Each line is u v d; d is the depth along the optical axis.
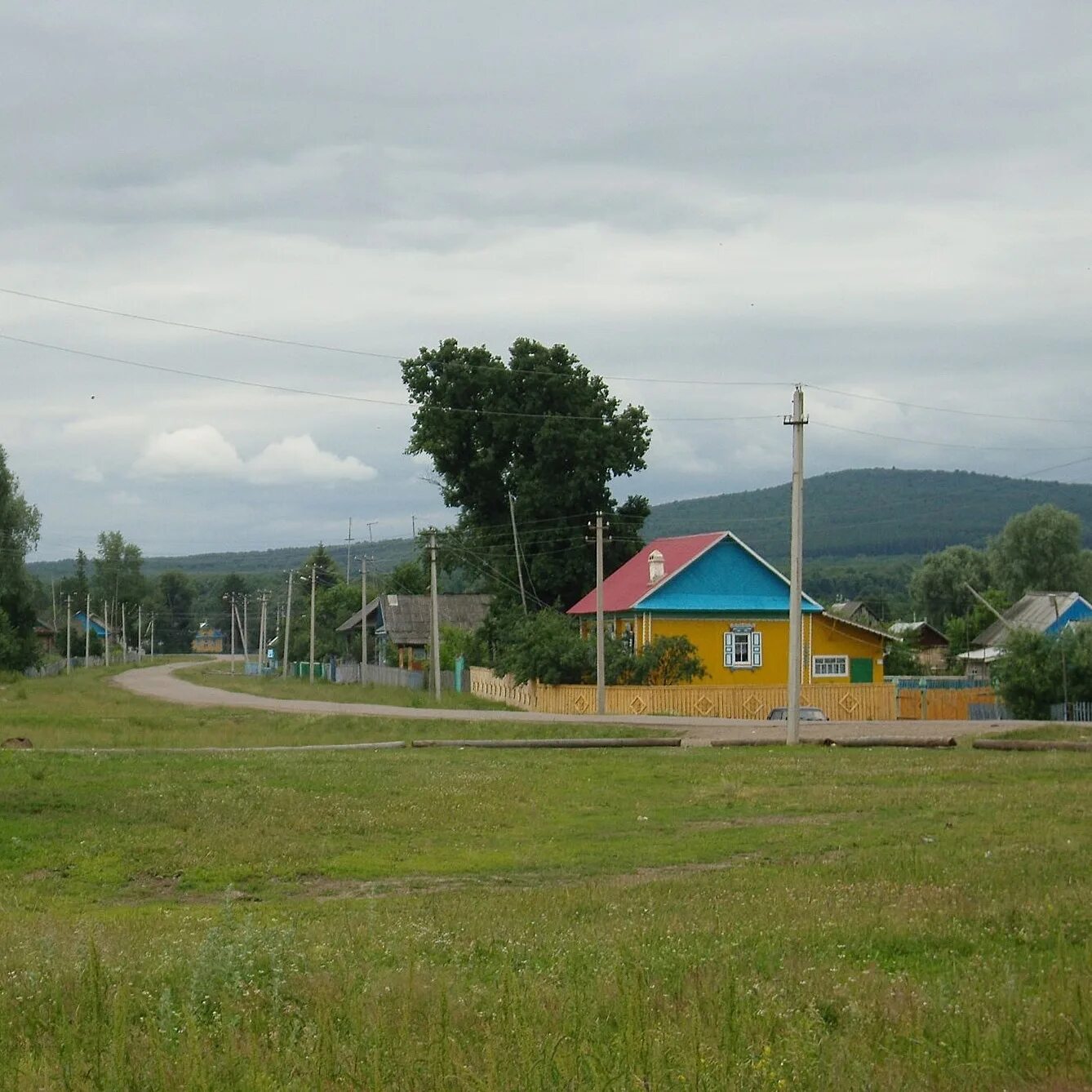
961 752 33.69
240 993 8.38
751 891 14.02
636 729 42.53
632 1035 6.75
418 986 8.41
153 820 22.53
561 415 70.75
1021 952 10.16
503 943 10.91
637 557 69.88
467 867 18.17
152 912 14.76
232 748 37.12
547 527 71.75
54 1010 8.00
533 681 57.78
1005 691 51.22
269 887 17.17
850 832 19.83
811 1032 7.20
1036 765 29.36
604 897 14.23
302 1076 6.54
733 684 59.28
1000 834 18.66
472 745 37.91
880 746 36.00
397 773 29.36
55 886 17.38
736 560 60.44
